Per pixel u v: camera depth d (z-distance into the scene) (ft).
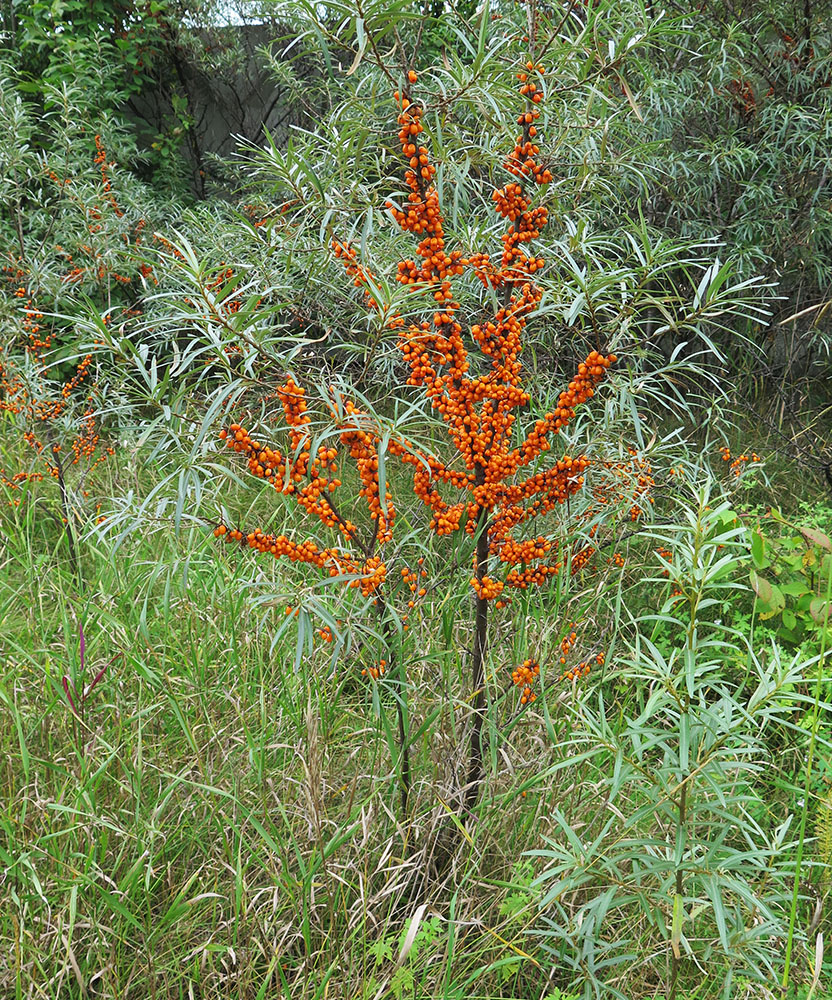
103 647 9.15
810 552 10.12
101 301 17.38
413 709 8.03
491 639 8.70
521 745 8.10
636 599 11.63
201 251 13.00
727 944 5.56
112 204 16.96
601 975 6.71
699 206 16.56
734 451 15.79
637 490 8.23
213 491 7.38
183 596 9.67
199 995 6.47
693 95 16.51
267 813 7.29
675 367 7.14
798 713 9.70
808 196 16.89
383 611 7.03
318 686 8.38
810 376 18.66
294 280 10.71
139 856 6.98
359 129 6.91
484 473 6.95
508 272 6.84
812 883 7.22
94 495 13.53
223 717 8.59
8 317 14.29
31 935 6.31
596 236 7.57
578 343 11.34
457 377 6.64
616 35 7.54
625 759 5.40
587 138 9.30
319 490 6.63
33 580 10.81
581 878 5.64
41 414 12.55
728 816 5.28
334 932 6.86
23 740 7.20
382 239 9.48
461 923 6.46
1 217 17.79
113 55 21.50
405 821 7.29
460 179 7.09
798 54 16.08
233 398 6.09
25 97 19.90
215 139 23.81
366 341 11.57
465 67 6.45
